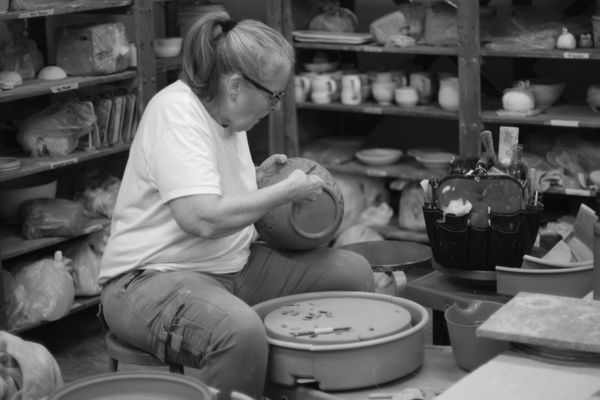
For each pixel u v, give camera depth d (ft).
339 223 8.89
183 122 7.97
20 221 13.46
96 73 13.82
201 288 7.84
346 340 7.14
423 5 15.56
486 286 9.15
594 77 15.71
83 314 14.64
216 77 8.04
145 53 14.40
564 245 9.05
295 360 7.18
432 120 17.29
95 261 13.74
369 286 8.96
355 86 15.89
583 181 13.98
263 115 8.29
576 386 5.97
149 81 14.56
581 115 14.20
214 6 16.25
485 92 15.90
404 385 7.32
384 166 16.14
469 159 9.61
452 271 9.12
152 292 7.99
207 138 8.07
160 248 8.23
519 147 9.26
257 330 7.36
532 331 6.31
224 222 7.75
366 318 7.69
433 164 15.58
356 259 8.96
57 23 15.48
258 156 18.34
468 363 7.44
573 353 6.32
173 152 7.88
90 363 12.82
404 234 15.75
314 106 16.15
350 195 16.24
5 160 12.71
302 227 8.64
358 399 7.05
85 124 13.55
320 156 16.57
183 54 8.26
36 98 14.79
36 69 13.83
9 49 13.50
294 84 16.16
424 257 10.70
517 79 15.84
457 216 8.77
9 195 13.50
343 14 16.43
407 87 15.66
